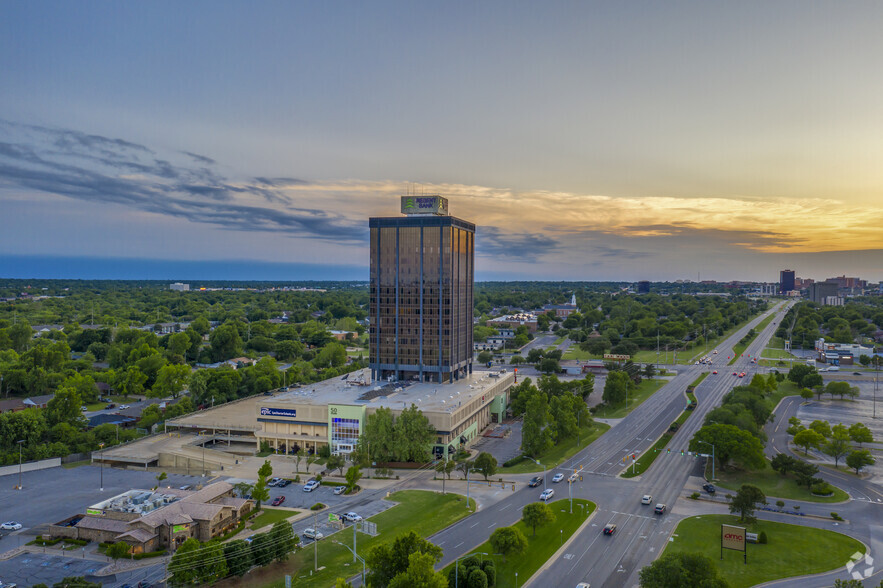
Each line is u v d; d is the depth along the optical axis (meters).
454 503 152.25
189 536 130.12
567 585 110.62
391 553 105.56
